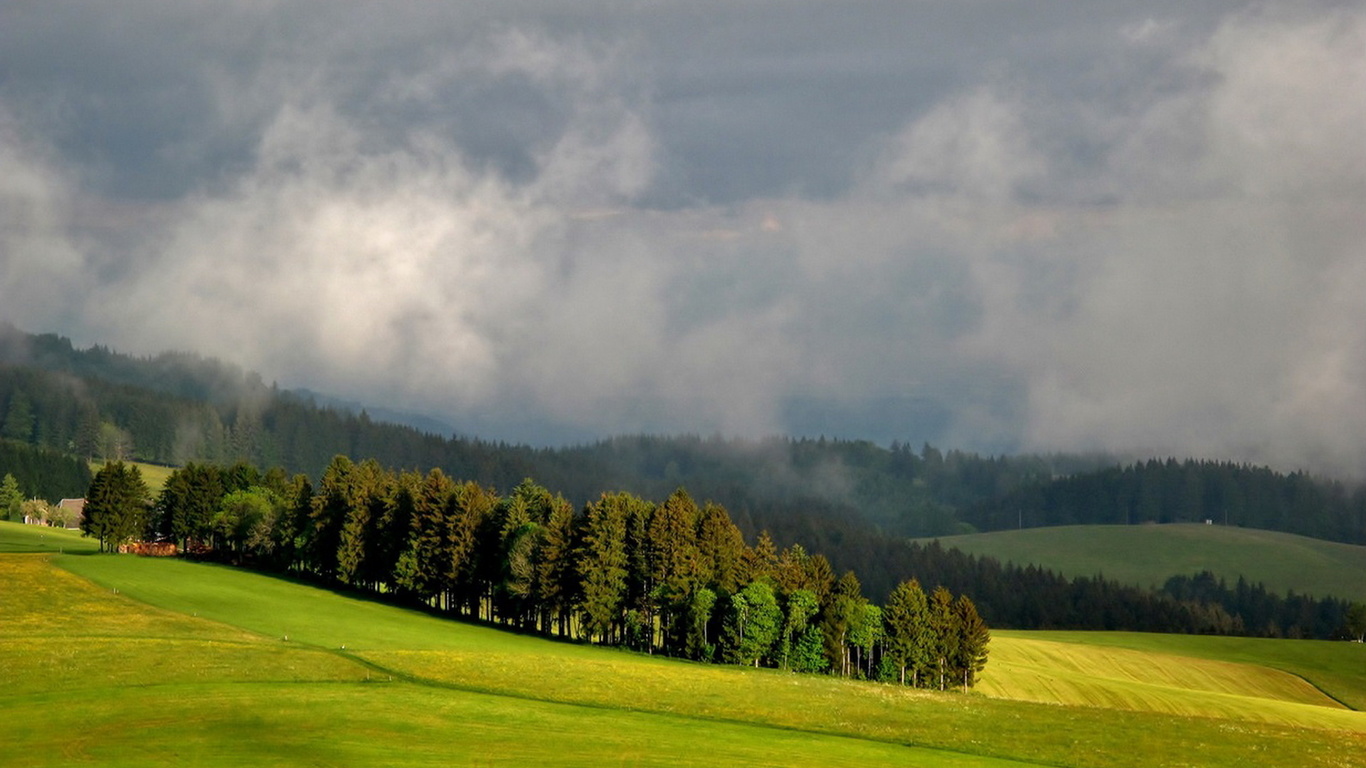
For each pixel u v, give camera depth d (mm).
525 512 146875
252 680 73688
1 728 58750
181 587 130750
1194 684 146375
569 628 135500
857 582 131875
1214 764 62125
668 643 127188
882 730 68875
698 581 129375
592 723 66000
